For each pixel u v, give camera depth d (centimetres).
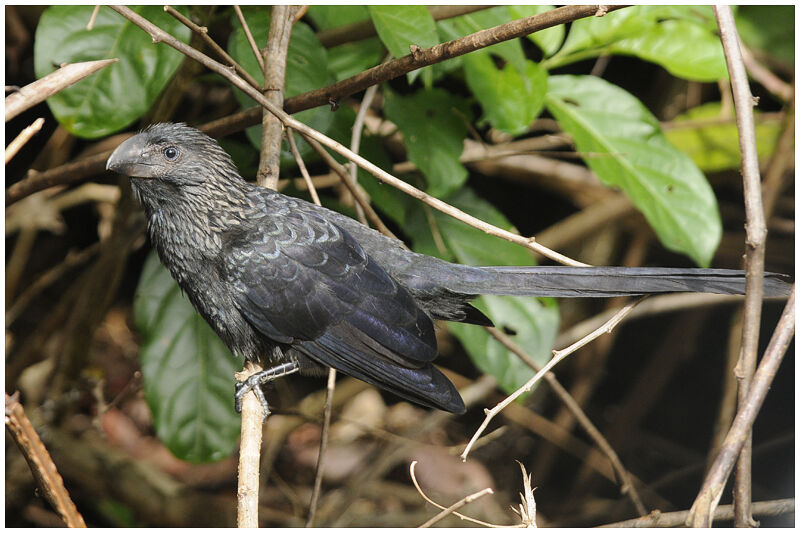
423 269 806
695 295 1370
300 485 1348
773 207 1276
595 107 926
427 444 1365
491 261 948
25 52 1242
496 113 867
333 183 1097
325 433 783
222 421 941
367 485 1278
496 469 1438
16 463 1159
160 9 809
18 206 1288
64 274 1496
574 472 1516
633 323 1638
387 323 771
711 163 1323
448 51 659
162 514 1199
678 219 888
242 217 776
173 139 761
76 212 1507
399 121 890
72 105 789
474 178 1580
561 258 638
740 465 619
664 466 1505
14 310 1272
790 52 1268
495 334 880
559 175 1430
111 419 1294
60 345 1164
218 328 812
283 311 768
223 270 774
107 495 1188
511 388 926
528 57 1009
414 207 954
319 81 820
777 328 604
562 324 1505
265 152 769
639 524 759
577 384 1450
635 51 914
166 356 941
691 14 904
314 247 773
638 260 1462
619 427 1462
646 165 903
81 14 797
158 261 959
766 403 1510
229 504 1212
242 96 841
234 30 859
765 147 1310
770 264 1497
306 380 1534
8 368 1188
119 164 750
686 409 1602
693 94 1440
